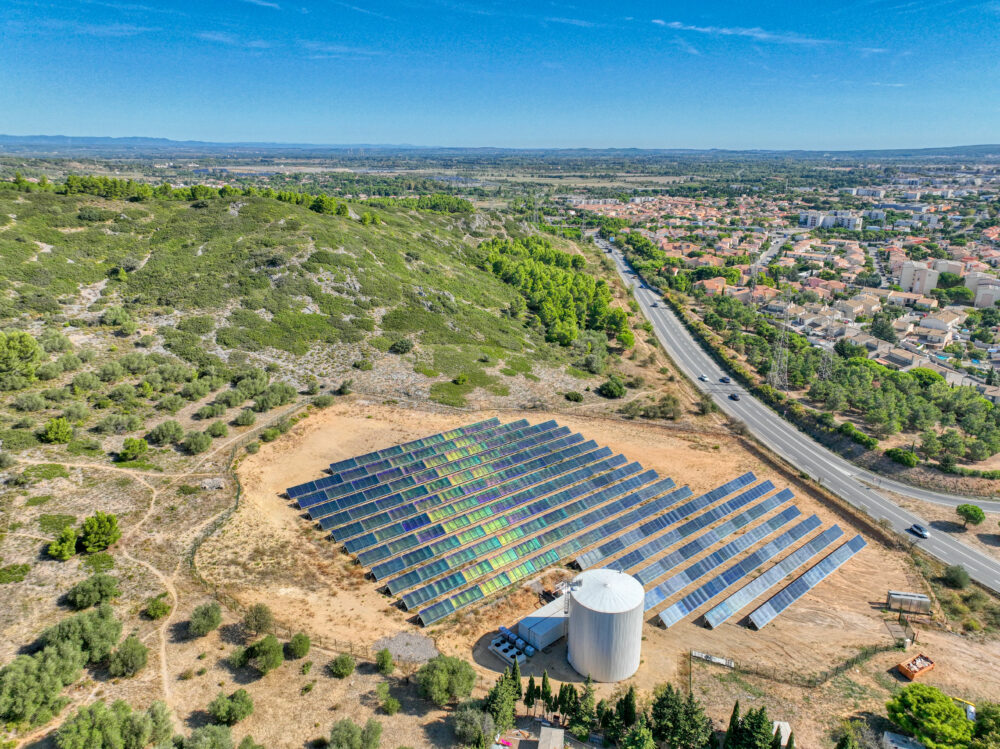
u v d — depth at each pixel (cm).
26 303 10488
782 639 5912
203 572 6066
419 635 5622
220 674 4881
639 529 7438
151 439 8250
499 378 11800
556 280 19162
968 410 11125
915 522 8250
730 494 8462
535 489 8288
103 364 9562
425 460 8669
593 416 10900
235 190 18450
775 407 12219
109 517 6166
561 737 4597
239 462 8225
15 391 8394
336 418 9856
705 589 6438
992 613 6444
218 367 10388
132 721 4100
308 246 14400
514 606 6162
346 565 6494
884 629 6128
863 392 11825
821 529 7856
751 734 4291
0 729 4150
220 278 12712
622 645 5050
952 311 18875
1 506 6344
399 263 15762
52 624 5141
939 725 4475
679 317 19112
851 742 4200
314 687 4853
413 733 4497
